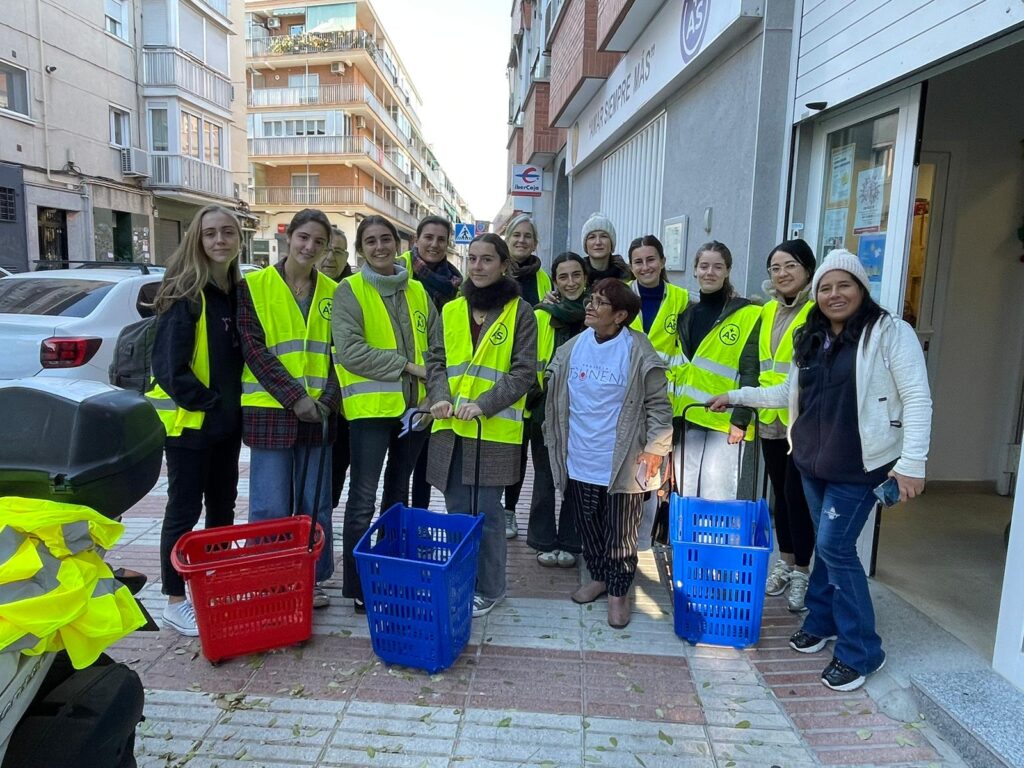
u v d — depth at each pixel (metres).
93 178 18.41
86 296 6.36
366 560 2.81
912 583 3.62
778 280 3.44
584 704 2.68
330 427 3.35
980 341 4.99
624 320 3.22
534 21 16.50
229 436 3.17
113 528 1.71
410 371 3.38
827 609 3.02
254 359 3.04
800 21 4.17
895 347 2.55
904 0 3.17
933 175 4.84
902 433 2.59
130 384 3.21
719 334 3.71
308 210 3.18
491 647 3.10
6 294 6.45
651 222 7.49
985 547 4.12
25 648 1.45
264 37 45.38
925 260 4.92
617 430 3.18
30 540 1.50
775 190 4.47
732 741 2.47
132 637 3.12
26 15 16.00
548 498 4.06
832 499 2.73
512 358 3.26
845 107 3.82
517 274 4.53
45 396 1.72
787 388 3.10
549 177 17.44
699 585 3.09
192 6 21.84
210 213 2.91
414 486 4.00
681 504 3.31
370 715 2.60
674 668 2.94
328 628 3.25
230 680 2.81
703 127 5.65
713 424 3.73
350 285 3.23
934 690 2.60
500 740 2.47
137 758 2.35
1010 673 2.65
